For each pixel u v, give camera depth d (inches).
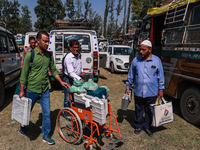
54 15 1706.4
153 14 220.5
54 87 273.7
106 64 385.4
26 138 132.0
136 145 125.3
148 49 122.8
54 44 234.2
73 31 245.9
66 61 134.0
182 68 160.7
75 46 130.3
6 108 189.2
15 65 246.2
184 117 164.7
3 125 150.9
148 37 234.5
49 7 1692.9
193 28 147.9
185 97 161.8
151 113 134.3
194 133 142.1
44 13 1700.3
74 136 130.6
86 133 137.8
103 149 108.0
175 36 171.6
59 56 237.1
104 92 117.6
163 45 192.1
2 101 188.5
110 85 304.0
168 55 182.2
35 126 150.6
